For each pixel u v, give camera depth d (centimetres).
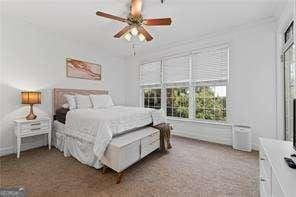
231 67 376
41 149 343
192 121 440
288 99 297
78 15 314
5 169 248
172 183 211
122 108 377
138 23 251
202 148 350
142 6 278
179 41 454
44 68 376
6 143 315
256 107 345
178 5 279
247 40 354
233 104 374
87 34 403
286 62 300
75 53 442
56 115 372
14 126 317
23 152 324
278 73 314
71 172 240
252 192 191
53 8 290
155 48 509
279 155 144
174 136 459
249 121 353
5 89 316
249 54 352
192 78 444
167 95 504
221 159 288
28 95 316
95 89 496
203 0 265
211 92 418
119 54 567
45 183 210
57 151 331
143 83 557
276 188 115
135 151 245
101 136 235
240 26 358
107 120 246
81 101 382
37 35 363
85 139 264
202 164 268
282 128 310
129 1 268
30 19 330
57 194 187
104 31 385
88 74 475
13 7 287
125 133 279
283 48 305
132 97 587
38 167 256
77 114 300
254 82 346
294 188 94
